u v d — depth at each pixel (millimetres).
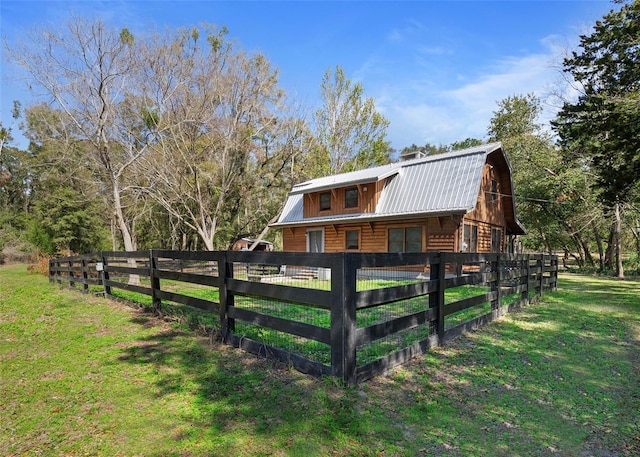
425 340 4113
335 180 15758
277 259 3656
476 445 2318
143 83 13039
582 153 15492
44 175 22750
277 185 21594
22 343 4480
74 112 11297
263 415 2607
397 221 13016
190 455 2156
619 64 11430
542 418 2699
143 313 6109
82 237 23672
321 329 3232
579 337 4906
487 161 13898
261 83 17000
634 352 4297
